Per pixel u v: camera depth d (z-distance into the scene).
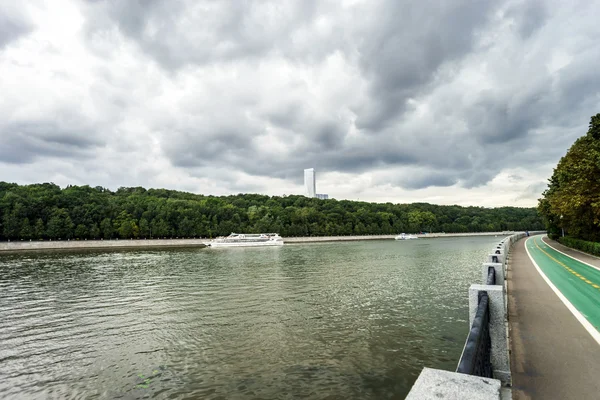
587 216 37.38
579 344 9.23
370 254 67.81
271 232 133.88
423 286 29.92
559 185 45.62
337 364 14.00
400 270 41.47
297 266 48.28
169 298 27.67
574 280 19.73
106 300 27.56
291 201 186.50
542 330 10.48
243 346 16.33
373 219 167.25
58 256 71.75
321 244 114.69
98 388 12.93
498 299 6.97
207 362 14.72
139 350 16.39
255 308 23.42
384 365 13.74
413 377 12.73
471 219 198.50
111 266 51.88
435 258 56.66
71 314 23.38
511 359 8.37
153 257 68.75
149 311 23.64
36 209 101.19
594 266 26.56
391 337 16.73
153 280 37.38
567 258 32.97
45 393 12.72
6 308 25.28
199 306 24.55
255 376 13.27
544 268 25.44
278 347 16.03
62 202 109.38
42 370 14.53
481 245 95.31
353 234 154.88
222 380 13.09
